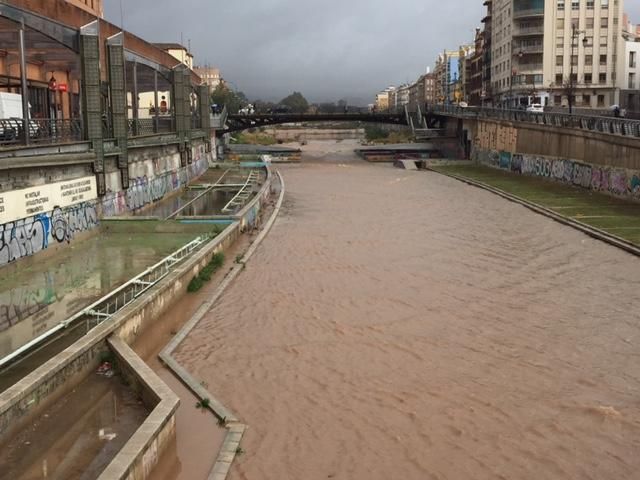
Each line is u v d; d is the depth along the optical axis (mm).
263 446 11617
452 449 11625
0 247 20875
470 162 78625
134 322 16328
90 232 28359
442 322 18812
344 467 11000
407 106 105938
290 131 187375
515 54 99125
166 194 43438
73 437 11203
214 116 85188
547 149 55469
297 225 36500
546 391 14062
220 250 26781
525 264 26328
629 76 98562
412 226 36188
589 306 20406
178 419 12586
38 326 16484
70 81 45500
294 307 20188
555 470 10984
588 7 95438
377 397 13719
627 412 13062
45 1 26297
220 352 16250
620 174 42312
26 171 22594
